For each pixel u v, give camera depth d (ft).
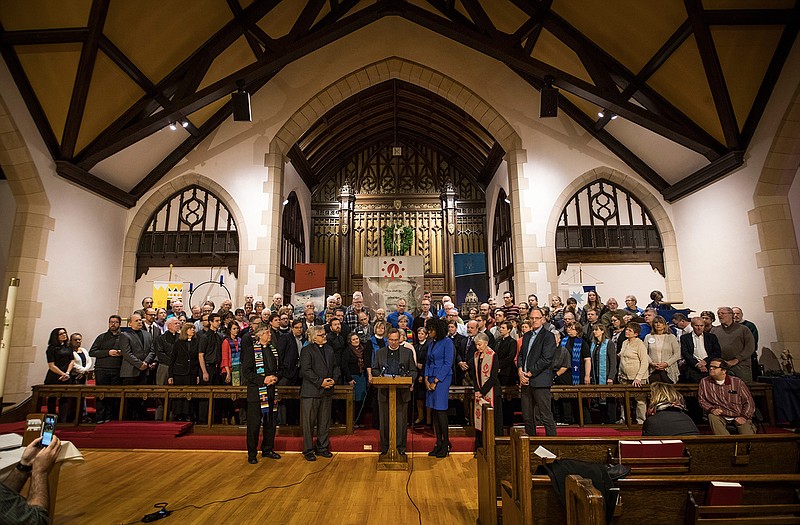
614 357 17.44
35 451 6.42
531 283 26.91
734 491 7.10
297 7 25.30
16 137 20.03
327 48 29.35
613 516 7.03
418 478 12.88
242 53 25.34
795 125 19.25
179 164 28.35
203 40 22.52
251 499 11.23
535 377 14.23
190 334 17.81
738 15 17.78
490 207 40.32
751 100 20.65
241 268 27.04
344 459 14.84
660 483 7.15
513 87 29.01
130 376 18.52
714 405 13.52
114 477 13.01
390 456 13.79
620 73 23.12
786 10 17.71
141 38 20.22
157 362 18.88
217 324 18.45
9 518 5.32
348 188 42.91
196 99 21.30
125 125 22.98
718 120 21.39
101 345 18.58
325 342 15.49
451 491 11.83
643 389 16.84
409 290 26.40
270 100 28.91
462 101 29.27
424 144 44.83
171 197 28.66
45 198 21.35
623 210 28.86
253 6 22.97
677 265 27.14
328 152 40.65
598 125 27.25
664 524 7.14
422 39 29.30
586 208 28.86
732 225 22.80
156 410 18.39
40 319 21.08
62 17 18.15
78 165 22.44
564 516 7.25
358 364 18.48
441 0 28.35
